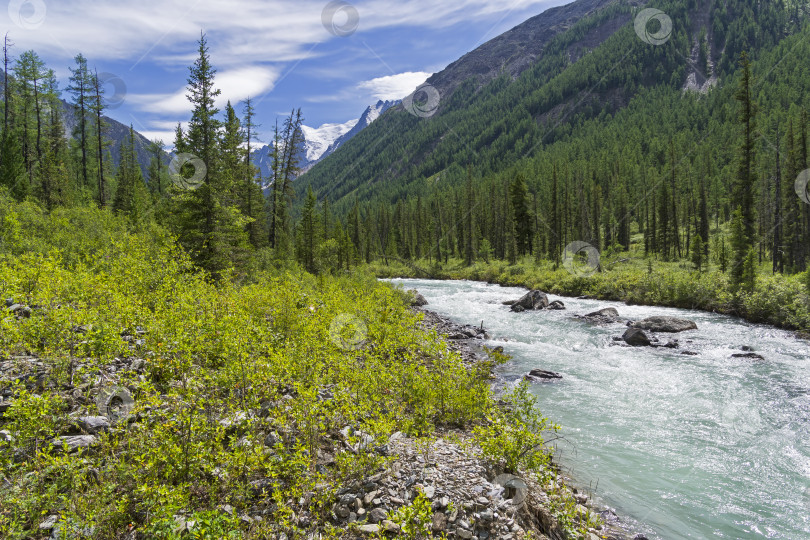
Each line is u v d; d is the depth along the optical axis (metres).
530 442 6.66
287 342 8.74
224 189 23.27
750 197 33.66
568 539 5.50
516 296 37.16
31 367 6.07
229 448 4.98
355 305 15.25
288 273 24.22
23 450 4.25
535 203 77.44
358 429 6.71
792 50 144.25
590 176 101.31
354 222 90.75
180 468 4.41
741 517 6.34
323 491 4.83
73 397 5.53
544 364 14.59
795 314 20.52
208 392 6.12
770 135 85.19
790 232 42.72
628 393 11.58
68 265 12.83
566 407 10.58
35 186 36.72
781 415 9.93
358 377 8.10
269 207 41.94
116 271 10.87
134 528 3.81
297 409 5.80
